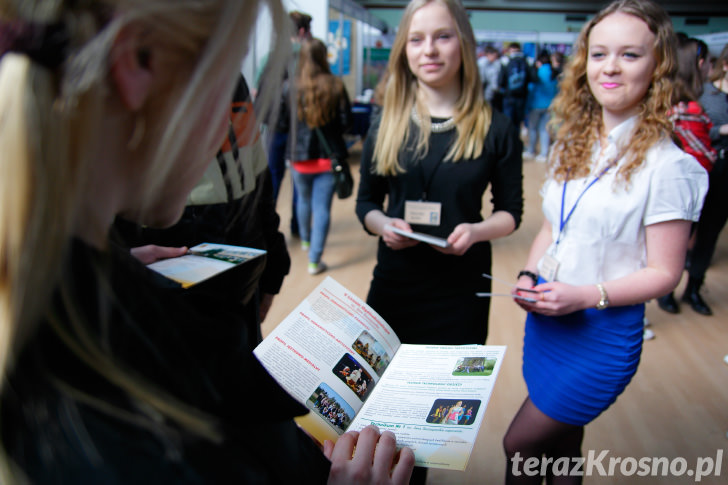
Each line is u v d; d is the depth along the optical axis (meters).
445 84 1.49
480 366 0.78
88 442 0.29
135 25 0.27
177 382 0.33
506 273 3.48
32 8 0.25
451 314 1.55
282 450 0.40
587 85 1.28
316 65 3.04
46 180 0.26
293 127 0.41
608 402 1.24
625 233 1.19
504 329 2.69
